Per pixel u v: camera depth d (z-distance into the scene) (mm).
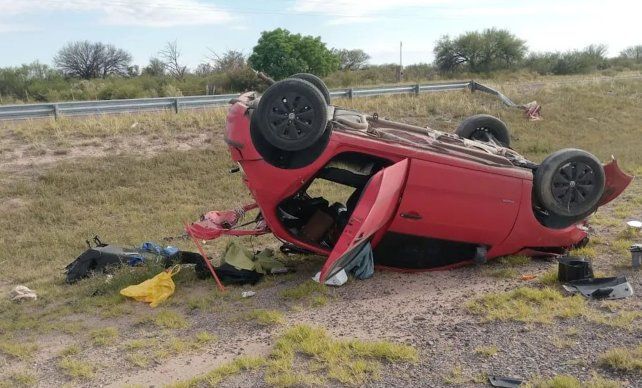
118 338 5863
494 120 8922
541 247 7453
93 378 5027
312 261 8055
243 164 6820
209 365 5094
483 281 6758
